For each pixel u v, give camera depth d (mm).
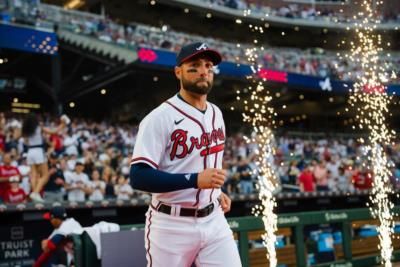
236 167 11766
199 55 2695
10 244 5805
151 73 17406
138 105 21672
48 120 14734
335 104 26078
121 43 16984
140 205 6957
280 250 5512
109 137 13961
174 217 2715
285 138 17562
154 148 2604
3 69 19328
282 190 11445
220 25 26938
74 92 19016
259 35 28312
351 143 18000
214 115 2869
